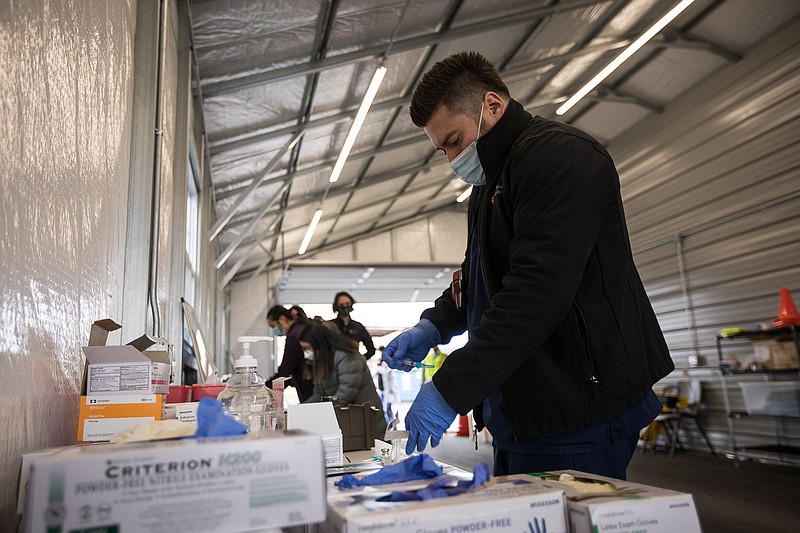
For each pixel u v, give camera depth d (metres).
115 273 1.43
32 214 0.74
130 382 0.81
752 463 4.88
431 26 4.30
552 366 0.89
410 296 12.12
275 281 10.68
